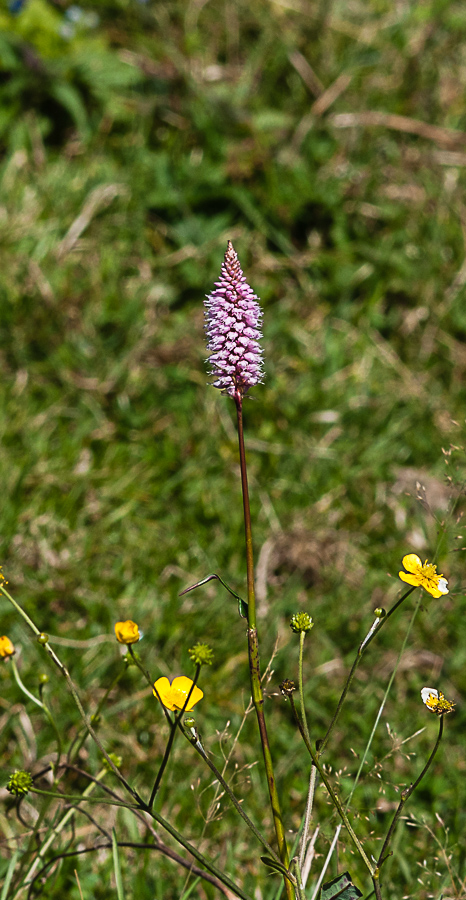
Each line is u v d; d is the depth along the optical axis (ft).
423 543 5.22
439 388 6.09
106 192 6.73
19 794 3.80
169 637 4.81
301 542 5.13
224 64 7.89
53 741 4.57
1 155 7.00
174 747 4.58
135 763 4.55
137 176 6.82
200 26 8.01
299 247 6.73
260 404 5.82
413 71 7.75
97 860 4.32
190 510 5.28
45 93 7.06
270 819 4.44
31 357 5.90
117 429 5.65
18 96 7.00
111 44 7.64
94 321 6.11
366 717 4.70
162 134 7.17
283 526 5.26
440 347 6.29
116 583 4.95
